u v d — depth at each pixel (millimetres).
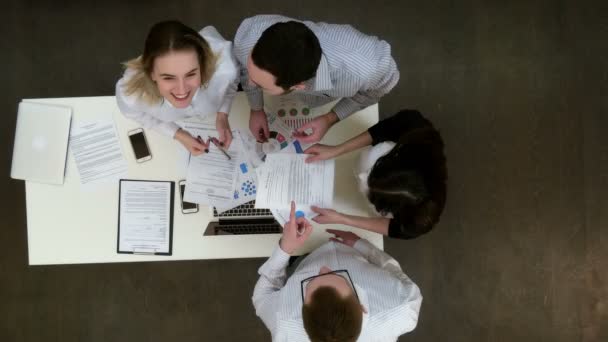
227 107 1506
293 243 1410
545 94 2389
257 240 1520
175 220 1510
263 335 2266
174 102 1352
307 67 1124
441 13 2367
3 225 2250
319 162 1464
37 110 1509
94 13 2295
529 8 2387
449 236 2344
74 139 1515
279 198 1427
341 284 1257
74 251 1498
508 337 2340
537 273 2357
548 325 2350
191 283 2270
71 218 1501
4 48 2275
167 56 1158
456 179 2363
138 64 1245
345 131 1556
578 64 2385
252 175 1516
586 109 2389
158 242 1507
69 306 2252
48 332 2244
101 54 2289
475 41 2375
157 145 1525
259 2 2330
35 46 2279
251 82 1379
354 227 1576
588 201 2379
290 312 1354
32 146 1504
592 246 2375
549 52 2385
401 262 2334
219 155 1518
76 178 1509
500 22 2389
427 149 1275
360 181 1460
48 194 1502
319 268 1416
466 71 2371
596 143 2387
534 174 2377
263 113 1513
